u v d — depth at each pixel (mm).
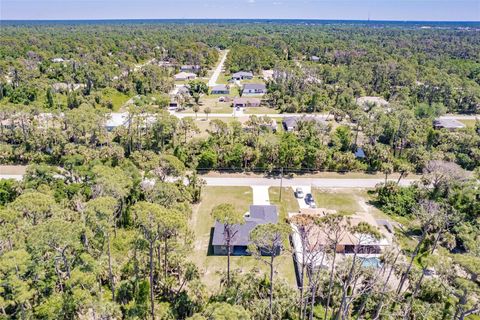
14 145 69625
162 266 37500
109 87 112938
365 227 30203
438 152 67062
